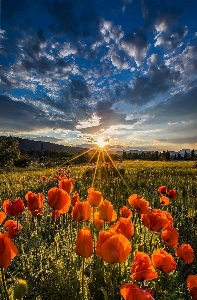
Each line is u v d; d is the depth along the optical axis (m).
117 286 0.50
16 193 1.74
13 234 0.60
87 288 0.50
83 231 0.39
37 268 0.56
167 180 2.37
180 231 0.97
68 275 0.51
